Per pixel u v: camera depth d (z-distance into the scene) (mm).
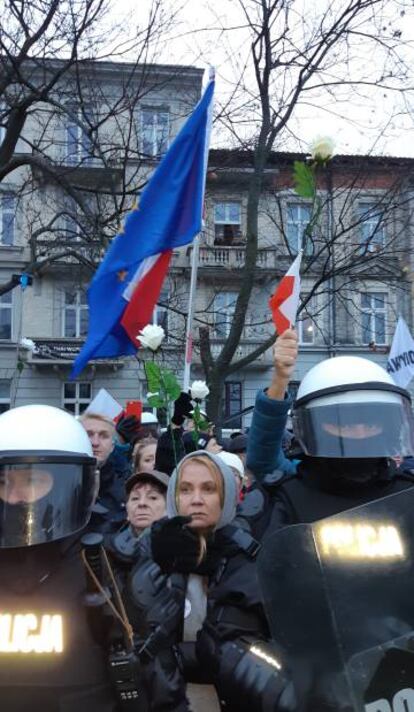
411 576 1686
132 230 4668
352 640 1618
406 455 2215
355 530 1727
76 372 4586
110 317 4609
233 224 20094
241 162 11266
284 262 19578
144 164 11695
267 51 7633
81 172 11180
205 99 4637
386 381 2344
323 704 1570
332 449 2207
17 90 10859
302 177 2955
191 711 1894
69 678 1681
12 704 1663
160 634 1881
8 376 21688
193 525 2045
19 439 1926
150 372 3439
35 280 21375
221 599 1924
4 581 1815
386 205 9781
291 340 2621
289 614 1674
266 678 1689
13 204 15875
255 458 2619
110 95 10414
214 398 7449
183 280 19500
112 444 3969
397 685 1572
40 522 1829
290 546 1723
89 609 1717
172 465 3418
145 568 2057
